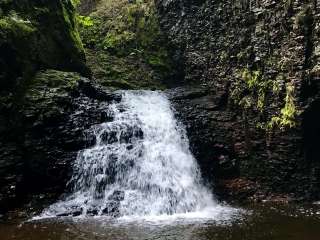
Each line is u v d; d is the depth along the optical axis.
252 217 9.08
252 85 11.66
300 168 10.84
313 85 10.35
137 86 14.75
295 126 10.61
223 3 12.93
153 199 10.13
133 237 7.57
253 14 11.76
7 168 9.57
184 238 7.52
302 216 9.12
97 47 16.09
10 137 9.87
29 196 9.82
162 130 11.84
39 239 7.55
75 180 10.12
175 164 11.12
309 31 10.37
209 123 12.05
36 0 11.87
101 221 8.77
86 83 11.60
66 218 9.04
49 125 10.29
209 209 9.97
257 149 11.50
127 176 10.42
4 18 10.55
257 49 11.59
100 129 10.73
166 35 15.21
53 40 12.13
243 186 11.36
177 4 14.91
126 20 16.39
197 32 13.91
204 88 13.30
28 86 10.62
